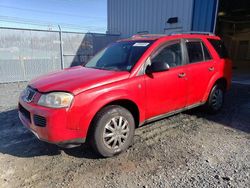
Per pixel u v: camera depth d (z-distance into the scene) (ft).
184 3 37.40
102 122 10.73
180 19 38.40
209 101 16.80
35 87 11.10
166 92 13.17
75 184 9.34
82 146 12.54
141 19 46.11
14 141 13.32
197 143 12.90
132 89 11.55
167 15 40.68
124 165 10.71
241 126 15.49
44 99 10.21
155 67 11.96
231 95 24.93
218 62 16.78
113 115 11.05
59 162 11.01
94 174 10.02
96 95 10.40
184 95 14.38
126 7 49.29
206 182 9.34
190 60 14.79
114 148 11.34
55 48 39.86
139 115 12.24
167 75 13.06
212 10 33.65
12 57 34.96
